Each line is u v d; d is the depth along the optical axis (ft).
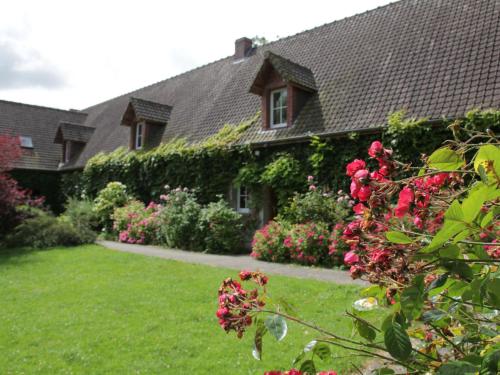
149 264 31.73
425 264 4.49
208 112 52.60
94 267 30.73
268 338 15.58
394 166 4.65
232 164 43.34
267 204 42.04
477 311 5.24
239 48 59.21
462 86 30.09
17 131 77.77
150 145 55.83
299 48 50.06
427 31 37.42
